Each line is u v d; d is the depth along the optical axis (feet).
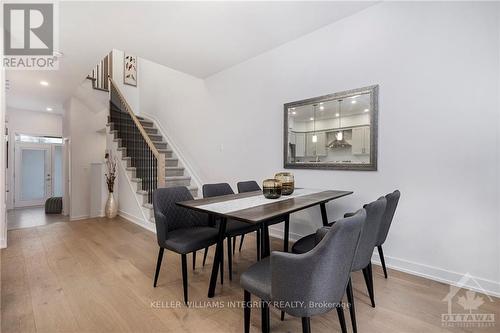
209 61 12.19
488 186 6.33
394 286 6.82
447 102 6.87
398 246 7.79
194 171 15.49
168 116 17.93
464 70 6.61
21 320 5.42
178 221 7.49
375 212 4.95
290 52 10.37
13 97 17.38
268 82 11.26
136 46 10.33
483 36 6.34
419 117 7.32
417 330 5.09
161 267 8.16
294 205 6.09
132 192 14.39
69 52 10.46
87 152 17.88
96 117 18.31
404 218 7.66
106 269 8.01
